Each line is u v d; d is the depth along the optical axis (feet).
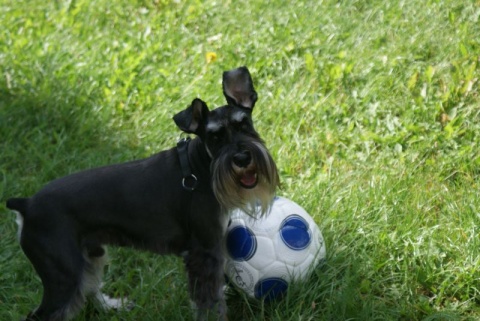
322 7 31.60
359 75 26.84
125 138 26.09
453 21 28.43
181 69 29.35
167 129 25.99
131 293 19.17
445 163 22.47
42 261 16.40
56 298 16.40
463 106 24.40
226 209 16.88
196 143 16.94
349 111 25.59
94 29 34.04
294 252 17.57
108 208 16.78
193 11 33.58
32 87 29.07
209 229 16.89
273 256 17.42
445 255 19.10
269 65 28.27
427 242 19.42
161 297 18.47
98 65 30.32
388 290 18.47
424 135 23.73
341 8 31.32
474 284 18.22
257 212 17.12
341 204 20.95
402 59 26.99
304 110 25.90
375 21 30.12
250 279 17.51
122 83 29.07
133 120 27.02
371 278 18.74
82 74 29.55
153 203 16.88
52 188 16.71
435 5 29.66
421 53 27.40
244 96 16.65
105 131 26.61
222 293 17.26
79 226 16.69
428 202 21.02
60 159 24.75
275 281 17.51
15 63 30.66
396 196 21.04
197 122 16.20
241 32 31.32
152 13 34.58
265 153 16.12
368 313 17.29
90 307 18.54
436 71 26.04
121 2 35.94
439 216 20.66
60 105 27.94
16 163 25.20
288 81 27.43
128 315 17.95
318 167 23.36
